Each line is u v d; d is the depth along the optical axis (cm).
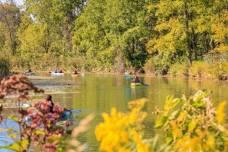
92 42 17512
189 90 8519
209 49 13175
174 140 869
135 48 15512
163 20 13450
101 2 17662
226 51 11544
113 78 12769
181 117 898
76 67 17550
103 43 17125
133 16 15788
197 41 13112
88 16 17900
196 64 12106
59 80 11744
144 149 648
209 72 11519
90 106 6238
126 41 15512
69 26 19838
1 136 2503
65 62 17988
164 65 13512
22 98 980
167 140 887
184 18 12912
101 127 617
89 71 17162
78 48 18350
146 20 15212
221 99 6812
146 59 15150
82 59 17512
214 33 12262
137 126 686
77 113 5456
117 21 16112
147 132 3447
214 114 881
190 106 948
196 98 958
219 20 11881
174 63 13375
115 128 617
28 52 19625
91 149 3284
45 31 19862
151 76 13262
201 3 12562
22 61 18825
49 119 987
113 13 16162
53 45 19550
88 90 8756
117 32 16225
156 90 8638
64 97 7450
